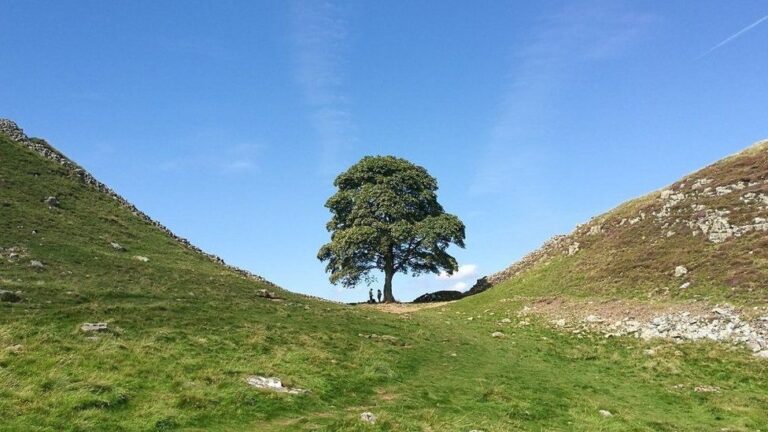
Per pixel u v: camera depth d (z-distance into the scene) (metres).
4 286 30.22
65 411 16.66
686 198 67.88
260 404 20.20
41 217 47.28
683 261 54.44
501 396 25.55
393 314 53.59
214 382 21.47
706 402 28.16
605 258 63.94
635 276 55.75
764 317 39.62
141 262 45.62
